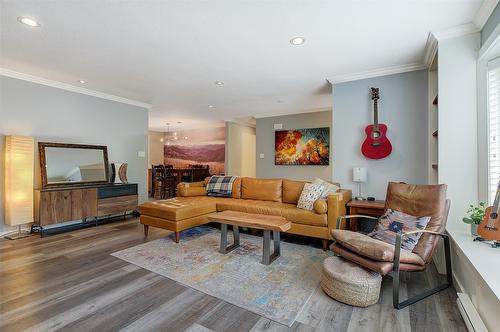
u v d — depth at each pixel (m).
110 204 4.42
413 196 2.46
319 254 3.02
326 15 2.18
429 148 3.26
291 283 2.27
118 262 2.71
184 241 3.45
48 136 4.05
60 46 2.77
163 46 2.77
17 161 3.51
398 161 3.44
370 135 3.55
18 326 1.66
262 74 3.67
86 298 2.00
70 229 4.04
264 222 2.73
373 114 3.59
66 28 2.40
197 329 1.65
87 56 3.04
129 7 2.07
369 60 3.16
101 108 4.80
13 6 2.04
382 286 2.23
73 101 4.37
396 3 2.02
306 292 2.12
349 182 3.78
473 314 1.64
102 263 2.68
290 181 4.16
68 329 1.63
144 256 2.88
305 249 3.20
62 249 3.10
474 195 2.39
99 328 1.65
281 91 4.55
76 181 4.29
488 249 1.93
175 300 1.99
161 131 10.39
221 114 6.84
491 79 2.26
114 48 2.82
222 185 4.70
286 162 6.51
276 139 6.65
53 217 3.70
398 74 3.44
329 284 2.02
